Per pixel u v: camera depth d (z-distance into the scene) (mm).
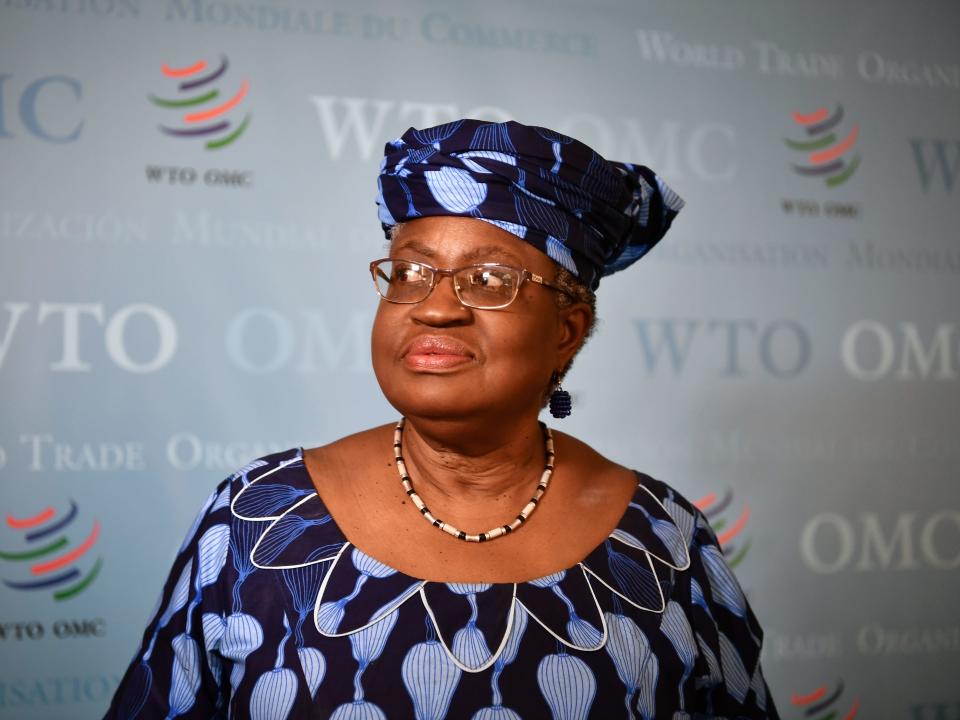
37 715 2215
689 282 2570
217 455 2318
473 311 968
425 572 967
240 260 2330
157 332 2285
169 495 2291
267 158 2346
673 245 2562
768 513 2611
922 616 2680
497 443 1021
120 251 2264
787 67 2637
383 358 995
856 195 2670
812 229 2643
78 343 2240
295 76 2363
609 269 1211
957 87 2703
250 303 2336
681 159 2570
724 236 2592
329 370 2379
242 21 2336
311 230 2369
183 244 2299
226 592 958
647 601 1032
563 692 932
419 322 966
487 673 917
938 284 2695
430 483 1034
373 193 2404
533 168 993
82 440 2242
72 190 2236
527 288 996
